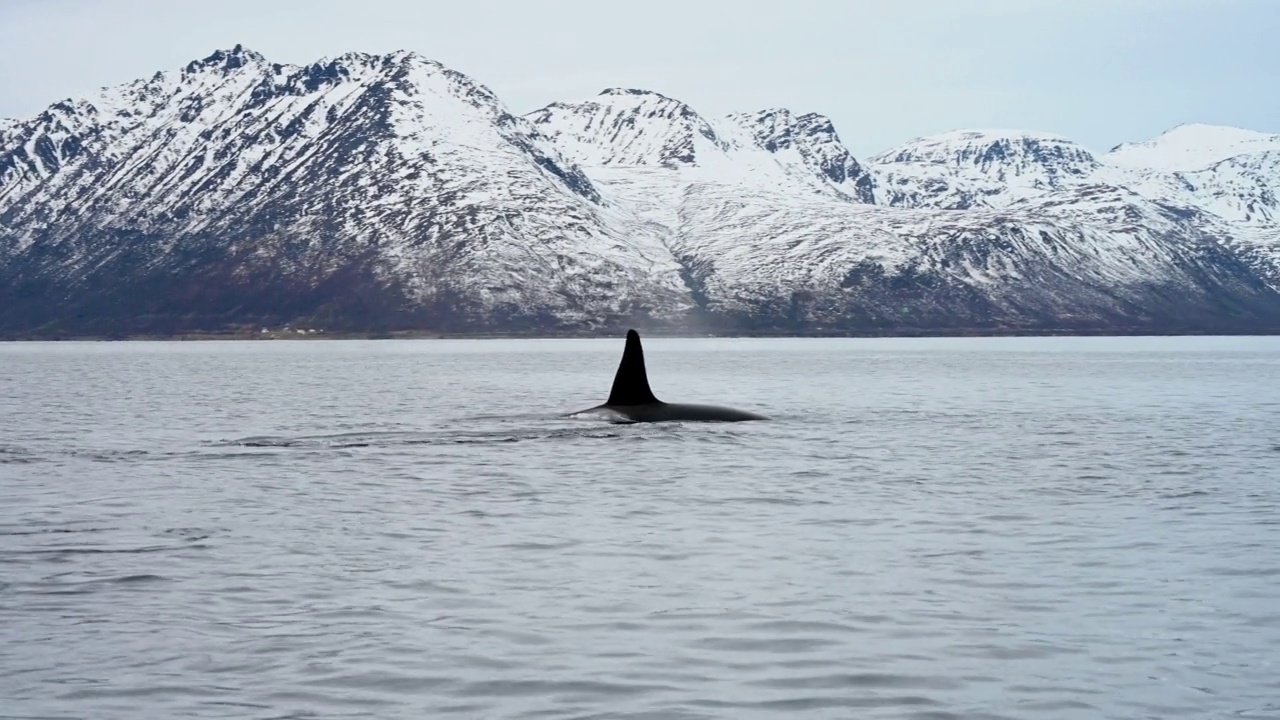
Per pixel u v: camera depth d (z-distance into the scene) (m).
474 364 191.12
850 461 49.19
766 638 22.88
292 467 46.50
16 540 31.77
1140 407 84.19
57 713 18.98
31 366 184.00
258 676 20.67
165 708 19.20
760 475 44.66
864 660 21.61
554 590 26.42
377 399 92.31
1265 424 69.25
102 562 29.08
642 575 27.91
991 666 21.30
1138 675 20.77
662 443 54.47
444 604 25.19
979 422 70.06
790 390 108.31
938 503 38.41
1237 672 20.88
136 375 145.50
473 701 19.58
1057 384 120.06
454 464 47.34
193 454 50.91
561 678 20.62
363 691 19.97
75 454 51.19
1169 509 37.28
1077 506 37.81
